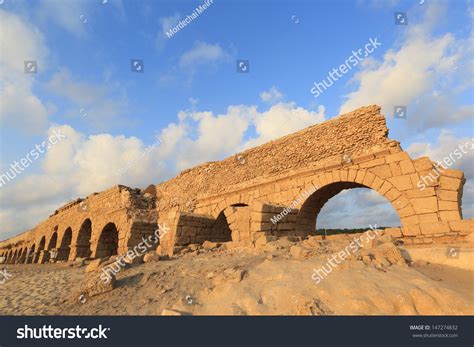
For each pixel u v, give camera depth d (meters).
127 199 24.95
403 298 4.59
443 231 10.72
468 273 6.03
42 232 45.62
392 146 12.86
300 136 16.67
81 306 6.98
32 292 9.88
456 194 10.96
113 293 7.38
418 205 11.60
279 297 5.14
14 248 62.66
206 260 9.30
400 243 11.32
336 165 14.27
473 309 4.31
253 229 13.01
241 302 5.15
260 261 7.39
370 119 14.03
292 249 7.96
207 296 5.80
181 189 24.17
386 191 12.51
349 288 5.00
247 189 18.36
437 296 4.63
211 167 21.95
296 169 16.22
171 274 8.00
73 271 14.38
